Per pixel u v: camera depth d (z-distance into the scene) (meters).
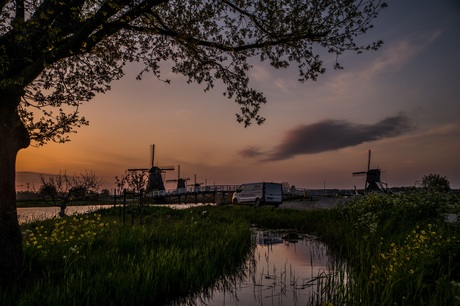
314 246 12.09
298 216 20.61
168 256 7.52
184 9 7.86
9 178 6.19
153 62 8.73
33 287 5.58
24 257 6.84
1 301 5.00
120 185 21.11
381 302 5.03
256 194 32.72
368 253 7.66
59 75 7.87
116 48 8.54
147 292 6.07
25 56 5.73
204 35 8.27
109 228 11.46
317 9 7.30
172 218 17.16
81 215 17.81
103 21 5.82
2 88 5.70
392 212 12.32
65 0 5.78
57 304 5.09
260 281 7.47
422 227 9.76
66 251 7.88
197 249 8.73
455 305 4.02
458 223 8.05
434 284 5.04
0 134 6.07
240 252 9.97
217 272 7.98
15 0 5.42
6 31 5.67
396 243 8.71
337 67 7.78
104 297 5.57
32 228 12.82
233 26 7.86
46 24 5.69
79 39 5.74
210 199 64.88
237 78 8.54
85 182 17.52
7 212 6.10
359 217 14.02
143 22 7.12
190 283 6.83
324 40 7.44
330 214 18.58
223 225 14.12
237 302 6.12
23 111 7.02
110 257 7.56
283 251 11.15
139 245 9.10
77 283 5.78
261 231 17.11
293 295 6.48
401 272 5.75
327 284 6.77
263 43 7.63
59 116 7.44
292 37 7.47
